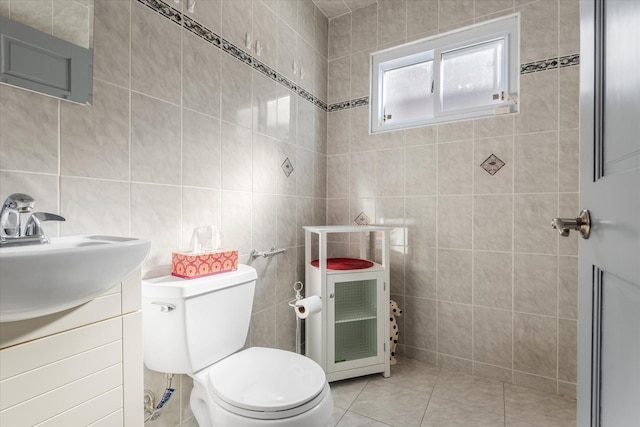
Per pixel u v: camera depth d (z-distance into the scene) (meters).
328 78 2.51
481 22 2.01
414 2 2.22
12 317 0.66
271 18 1.94
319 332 1.87
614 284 0.64
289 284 2.08
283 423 0.98
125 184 1.21
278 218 1.99
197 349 1.23
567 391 1.78
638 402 0.53
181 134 1.41
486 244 1.98
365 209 2.37
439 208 2.12
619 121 0.61
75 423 0.81
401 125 2.29
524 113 1.88
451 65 2.20
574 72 1.76
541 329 1.84
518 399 1.75
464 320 2.05
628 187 0.55
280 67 2.01
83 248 0.69
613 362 0.65
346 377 1.90
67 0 1.04
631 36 0.56
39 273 0.62
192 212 1.46
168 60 1.35
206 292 1.25
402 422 1.57
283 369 1.23
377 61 2.38
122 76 1.19
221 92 1.60
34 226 0.89
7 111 0.92
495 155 1.96
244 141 1.74
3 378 0.69
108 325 0.89
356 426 1.54
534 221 1.86
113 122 1.17
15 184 0.94
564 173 1.78
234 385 1.12
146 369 1.28
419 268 2.18
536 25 1.86
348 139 2.44
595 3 0.75
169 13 1.36
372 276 1.96
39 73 0.98
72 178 1.06
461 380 1.95
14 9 0.93
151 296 1.20
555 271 1.81
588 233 0.76
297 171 2.17
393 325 2.12
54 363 0.78
